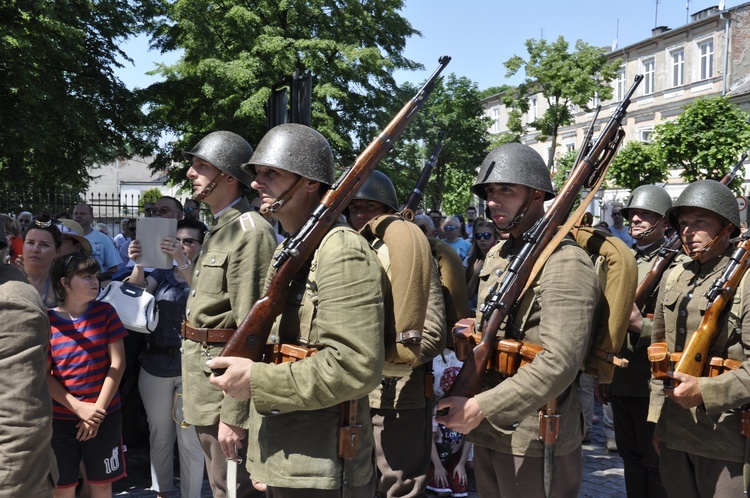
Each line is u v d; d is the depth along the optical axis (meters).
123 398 5.45
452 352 5.11
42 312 2.20
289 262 2.24
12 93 14.48
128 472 5.44
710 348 3.04
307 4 20.58
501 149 2.77
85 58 16.38
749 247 3.02
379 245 2.61
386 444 3.65
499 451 2.66
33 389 2.11
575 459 2.71
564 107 26.91
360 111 21.77
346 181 2.32
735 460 2.93
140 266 4.61
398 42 22.86
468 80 29.67
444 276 3.82
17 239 5.12
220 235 3.45
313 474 2.19
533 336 2.58
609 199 24.06
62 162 17.25
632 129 34.72
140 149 19.14
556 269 2.50
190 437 4.56
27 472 2.08
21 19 13.39
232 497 2.90
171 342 4.64
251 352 2.26
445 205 33.19
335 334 2.08
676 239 4.06
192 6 19.72
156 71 21.56
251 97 18.69
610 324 2.66
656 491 4.14
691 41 31.59
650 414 3.29
